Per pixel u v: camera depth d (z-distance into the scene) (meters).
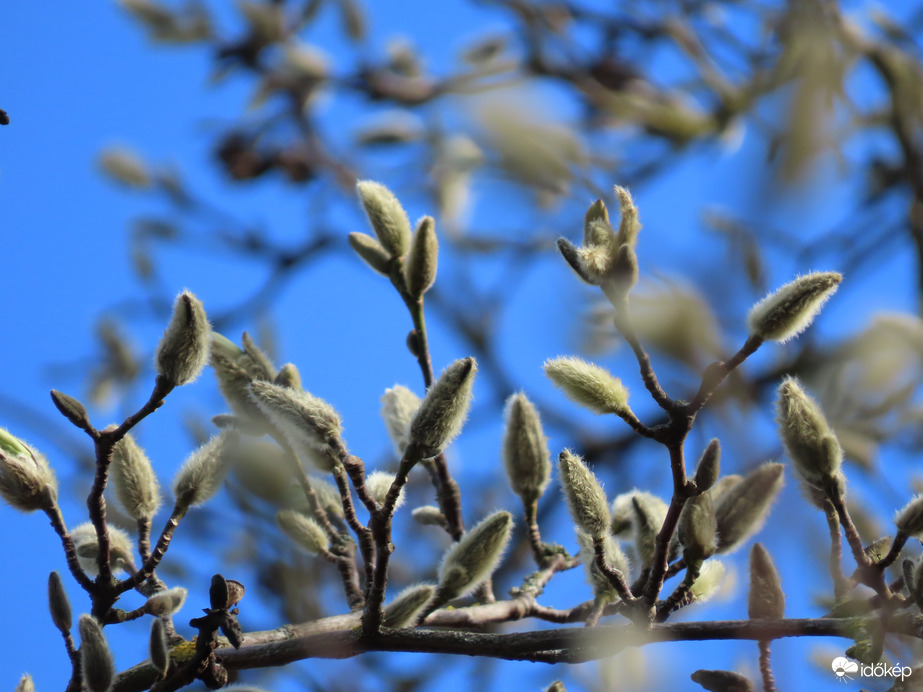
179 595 0.85
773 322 0.81
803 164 0.71
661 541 0.83
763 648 0.85
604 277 0.80
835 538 0.86
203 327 0.84
